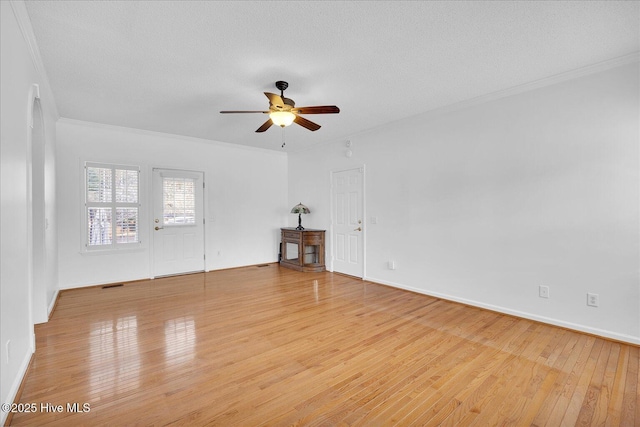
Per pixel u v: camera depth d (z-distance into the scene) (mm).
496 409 1813
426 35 2287
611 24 2154
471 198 3645
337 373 2203
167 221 5234
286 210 6785
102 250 4594
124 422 1680
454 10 2000
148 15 2031
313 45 2412
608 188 2713
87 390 1968
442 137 3914
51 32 2203
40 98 2797
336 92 3354
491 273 3488
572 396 1934
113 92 3307
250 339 2764
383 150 4660
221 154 5848
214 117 4188
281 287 4578
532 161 3154
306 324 3127
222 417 1734
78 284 4406
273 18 2078
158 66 2734
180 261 5391
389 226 4598
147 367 2262
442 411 1798
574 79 2883
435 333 2902
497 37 2320
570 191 2920
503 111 3359
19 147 2012
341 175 5430
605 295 2744
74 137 4359
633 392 1971
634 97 2578
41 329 2949
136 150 4891
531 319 3188
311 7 1964
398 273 4480
